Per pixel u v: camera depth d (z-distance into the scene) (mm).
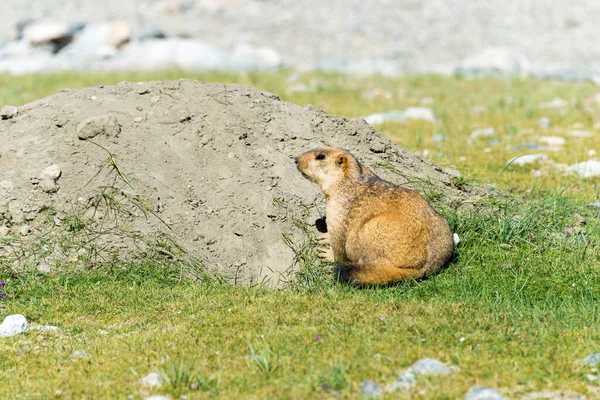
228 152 19688
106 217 18172
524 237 19188
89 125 19469
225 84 21828
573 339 13242
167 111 20562
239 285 17000
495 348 12750
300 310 15023
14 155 19516
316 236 18453
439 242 16969
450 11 83688
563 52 68688
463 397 11117
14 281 16719
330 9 84500
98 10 81000
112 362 12766
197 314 14953
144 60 58875
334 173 17312
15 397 11625
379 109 39219
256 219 18406
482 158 28891
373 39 73938
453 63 63344
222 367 12305
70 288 16516
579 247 18547
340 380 11523
